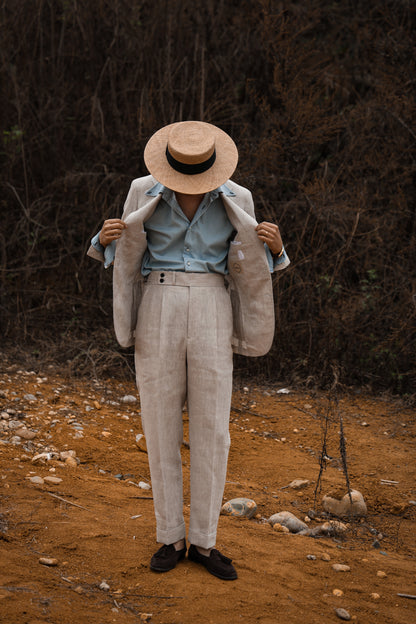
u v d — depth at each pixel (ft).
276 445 17.76
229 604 9.45
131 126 26.27
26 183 25.29
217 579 10.11
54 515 11.71
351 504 13.44
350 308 23.90
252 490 14.64
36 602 8.98
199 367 9.71
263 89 27.37
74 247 25.90
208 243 9.73
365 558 11.65
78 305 25.12
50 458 14.83
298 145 25.36
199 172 9.43
